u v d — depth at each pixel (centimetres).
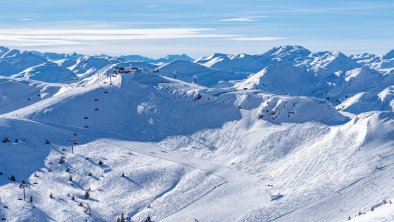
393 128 19675
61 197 17800
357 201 14950
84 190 18575
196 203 17212
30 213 16088
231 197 17312
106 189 18588
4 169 19825
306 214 15062
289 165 19400
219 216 16088
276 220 15150
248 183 18400
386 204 13238
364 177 16575
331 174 17575
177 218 16325
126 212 16962
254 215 15712
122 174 19512
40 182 18925
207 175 19238
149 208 17175
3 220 15650
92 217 16400
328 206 15188
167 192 18175
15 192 17800
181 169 19862
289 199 16375
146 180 19088
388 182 15638
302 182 17638
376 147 18662
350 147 19150
